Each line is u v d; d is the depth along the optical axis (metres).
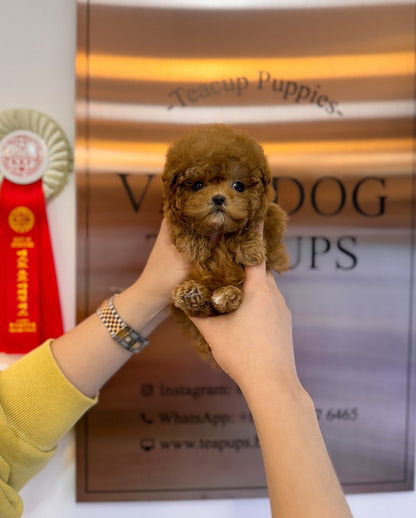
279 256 0.75
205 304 0.64
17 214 0.97
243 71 0.97
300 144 0.99
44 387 0.76
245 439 1.02
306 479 0.52
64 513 1.01
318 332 1.02
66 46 0.99
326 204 1.00
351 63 0.99
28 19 0.98
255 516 1.04
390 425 1.04
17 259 0.97
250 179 0.63
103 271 0.98
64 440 1.01
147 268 0.77
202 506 1.03
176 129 0.97
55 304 0.99
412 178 1.01
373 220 1.01
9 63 0.98
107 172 0.97
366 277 1.02
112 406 0.99
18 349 0.96
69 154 0.99
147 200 0.98
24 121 0.96
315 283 1.01
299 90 0.98
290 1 0.97
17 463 0.76
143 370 1.00
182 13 0.96
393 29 0.99
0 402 0.75
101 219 0.97
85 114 0.96
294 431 0.55
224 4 0.96
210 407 1.01
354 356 1.02
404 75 1.00
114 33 0.95
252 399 0.59
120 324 0.77
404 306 1.02
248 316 0.65
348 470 1.03
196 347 0.75
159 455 1.01
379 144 1.00
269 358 0.62
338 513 0.51
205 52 0.97
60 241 1.01
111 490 1.00
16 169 0.96
